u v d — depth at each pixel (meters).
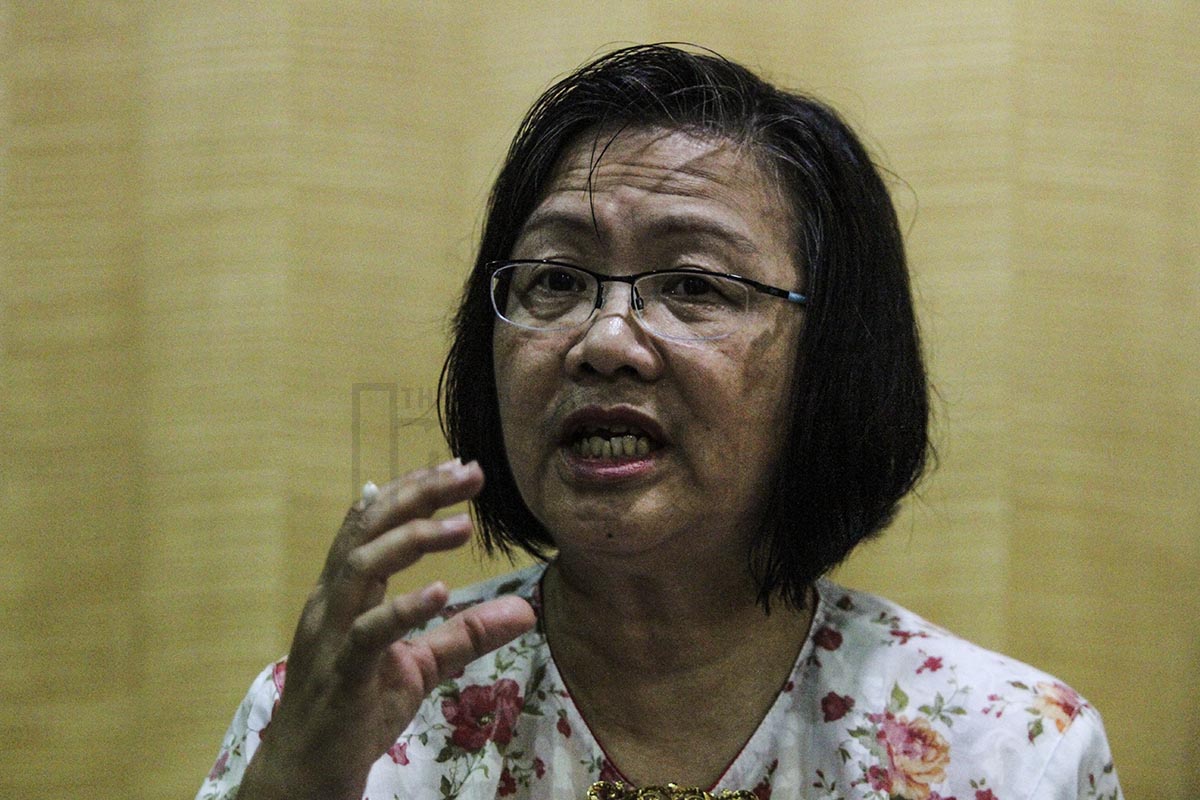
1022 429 3.04
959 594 3.03
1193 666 3.04
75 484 3.04
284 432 3.04
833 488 1.81
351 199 3.06
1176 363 3.06
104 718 3.03
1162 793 3.02
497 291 1.81
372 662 1.34
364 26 3.07
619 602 1.78
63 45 3.06
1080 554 3.04
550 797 1.77
